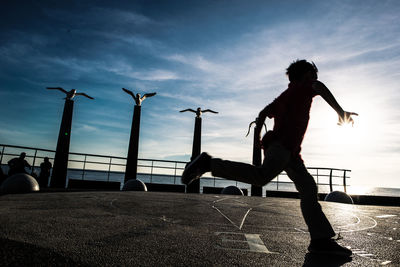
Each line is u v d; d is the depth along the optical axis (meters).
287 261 2.05
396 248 2.70
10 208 4.19
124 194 7.79
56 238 2.40
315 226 2.30
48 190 8.74
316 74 2.46
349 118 2.25
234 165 1.83
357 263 2.07
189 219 4.11
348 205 8.05
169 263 1.86
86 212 4.18
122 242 2.41
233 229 3.46
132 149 14.42
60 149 13.38
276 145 2.05
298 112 2.13
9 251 1.89
